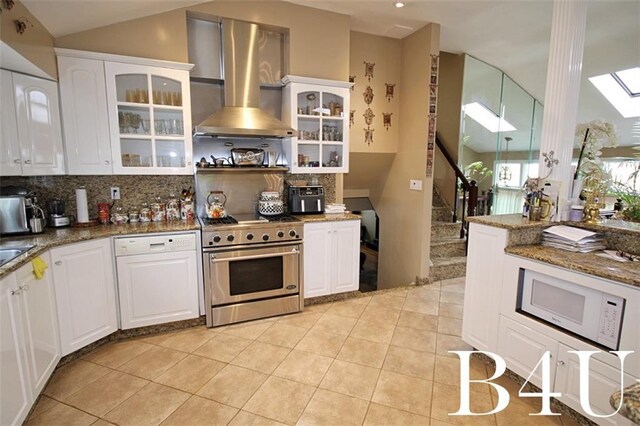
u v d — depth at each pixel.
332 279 3.56
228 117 3.21
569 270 1.92
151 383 2.27
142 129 3.02
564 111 2.54
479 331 2.55
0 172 2.37
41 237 2.44
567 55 2.50
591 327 1.84
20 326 1.82
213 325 3.04
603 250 2.23
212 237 2.94
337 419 1.96
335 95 3.69
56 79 2.63
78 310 2.46
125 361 2.51
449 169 5.25
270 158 3.62
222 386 2.24
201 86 3.47
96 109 2.79
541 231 2.45
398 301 3.66
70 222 2.94
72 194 3.01
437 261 4.48
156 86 3.01
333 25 3.65
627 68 4.80
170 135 3.06
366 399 2.13
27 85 2.48
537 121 6.10
